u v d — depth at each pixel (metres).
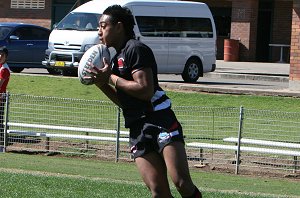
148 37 61.06
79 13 61.38
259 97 50.31
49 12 100.50
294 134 39.69
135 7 60.88
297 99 49.75
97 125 42.03
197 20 64.00
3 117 40.50
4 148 39.88
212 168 36.16
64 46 60.50
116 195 25.05
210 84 61.66
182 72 63.22
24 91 52.41
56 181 27.41
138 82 17.14
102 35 17.70
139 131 17.45
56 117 42.97
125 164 36.56
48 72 66.62
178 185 17.11
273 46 97.56
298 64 54.22
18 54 64.31
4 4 101.88
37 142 40.88
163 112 17.42
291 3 98.56
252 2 95.94
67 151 39.34
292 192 29.20
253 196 26.19
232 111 41.75
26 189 25.55
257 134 39.44
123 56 17.38
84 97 51.25
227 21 100.94
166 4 62.38
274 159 36.28
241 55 96.56
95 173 31.62
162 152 17.27
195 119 41.84
